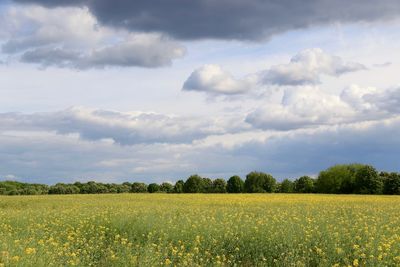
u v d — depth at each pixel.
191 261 11.64
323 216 19.14
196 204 30.78
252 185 80.88
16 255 9.38
